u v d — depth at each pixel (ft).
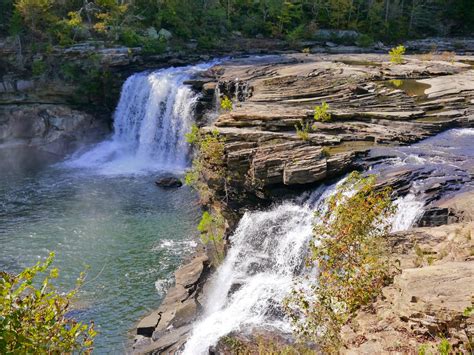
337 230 37.45
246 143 68.13
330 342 33.88
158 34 171.12
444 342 26.18
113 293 63.31
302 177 60.59
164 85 120.57
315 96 91.61
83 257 72.28
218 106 108.37
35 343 20.51
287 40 191.31
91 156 125.90
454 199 51.08
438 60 135.95
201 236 71.82
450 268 32.37
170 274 67.67
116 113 134.51
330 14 212.43
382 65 124.16
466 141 71.00
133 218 85.61
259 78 109.29
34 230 81.20
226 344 48.83
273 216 62.23
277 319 51.34
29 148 126.93
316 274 52.49
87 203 92.84
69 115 131.54
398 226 50.67
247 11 210.59
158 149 122.11
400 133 71.56
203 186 79.10
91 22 164.25
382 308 33.68
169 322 55.88
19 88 132.46
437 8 225.35
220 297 59.26
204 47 174.50
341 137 69.82
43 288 22.25
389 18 217.15
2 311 20.48
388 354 29.17
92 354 52.16
